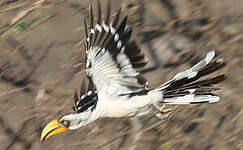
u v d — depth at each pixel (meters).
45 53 13.84
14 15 14.77
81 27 14.05
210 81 8.71
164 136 12.18
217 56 13.23
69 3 14.58
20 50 13.98
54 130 8.96
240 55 13.18
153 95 8.73
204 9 14.09
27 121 12.92
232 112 12.31
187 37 13.66
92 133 12.51
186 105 12.59
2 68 13.80
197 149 11.95
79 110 8.96
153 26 13.87
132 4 14.33
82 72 13.45
